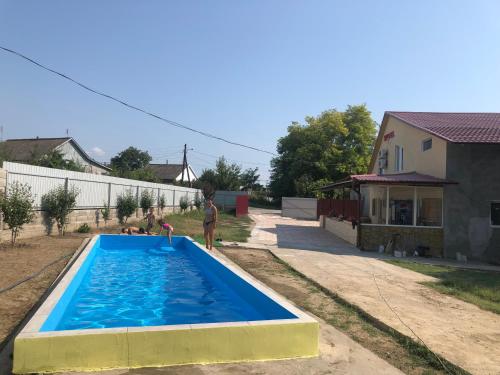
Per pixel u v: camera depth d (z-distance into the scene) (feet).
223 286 31.01
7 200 38.37
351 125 191.21
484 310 26.81
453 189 59.00
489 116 78.69
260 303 22.82
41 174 47.24
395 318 23.07
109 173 132.26
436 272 42.91
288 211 142.61
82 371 14.12
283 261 41.96
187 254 47.52
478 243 58.49
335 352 17.48
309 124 199.93
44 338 13.99
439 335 20.65
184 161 174.29
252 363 15.67
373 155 96.07
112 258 43.83
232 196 170.50
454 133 60.59
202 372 14.57
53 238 46.57
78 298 26.58
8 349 15.94
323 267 40.11
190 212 123.03
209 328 15.49
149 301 26.32
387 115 83.82
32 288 24.72
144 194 83.56
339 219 79.36
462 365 16.93
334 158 183.32
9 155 101.81
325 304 25.86
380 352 18.16
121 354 14.58
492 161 58.95
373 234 59.62
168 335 15.02
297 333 16.51
